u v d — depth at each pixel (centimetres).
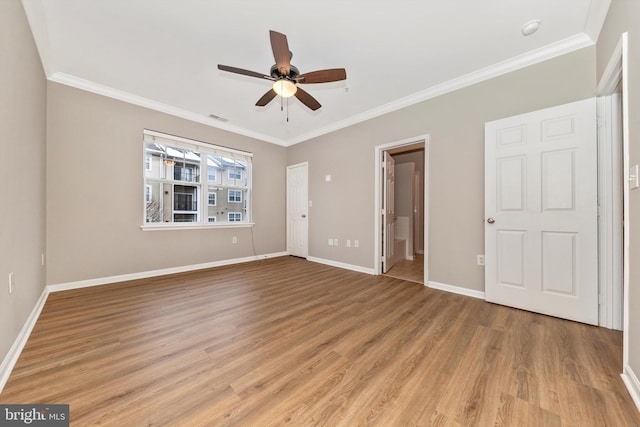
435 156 301
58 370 143
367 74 271
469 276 275
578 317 206
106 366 147
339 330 195
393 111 342
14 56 159
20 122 172
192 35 215
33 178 212
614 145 197
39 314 219
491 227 251
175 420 110
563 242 212
